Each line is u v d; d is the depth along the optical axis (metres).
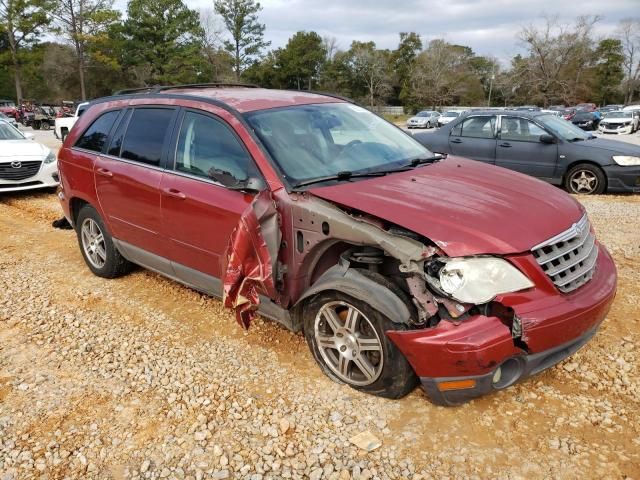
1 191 9.38
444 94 71.38
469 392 2.79
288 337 4.01
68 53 57.59
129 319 4.45
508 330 2.73
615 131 31.59
